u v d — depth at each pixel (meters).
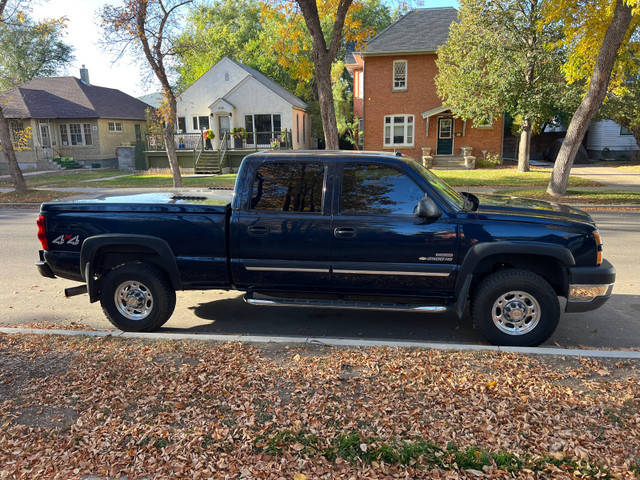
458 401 3.47
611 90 16.67
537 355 4.26
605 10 13.83
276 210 4.95
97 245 5.12
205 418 3.33
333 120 14.80
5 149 19.27
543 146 35.22
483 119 21.81
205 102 32.34
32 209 16.62
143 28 17.30
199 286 5.27
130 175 27.83
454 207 4.76
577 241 4.54
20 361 4.23
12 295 6.91
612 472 2.74
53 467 2.90
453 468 2.80
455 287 4.78
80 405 3.53
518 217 4.66
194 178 24.25
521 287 4.61
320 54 14.30
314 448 2.99
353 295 5.09
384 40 28.23
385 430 3.15
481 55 20.98
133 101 39.81
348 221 4.81
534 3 19.42
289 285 5.10
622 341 5.06
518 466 2.80
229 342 4.63
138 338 4.78
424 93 28.14
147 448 3.03
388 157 4.89
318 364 4.08
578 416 3.28
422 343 4.59
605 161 31.73
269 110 31.70
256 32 41.78
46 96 34.06
